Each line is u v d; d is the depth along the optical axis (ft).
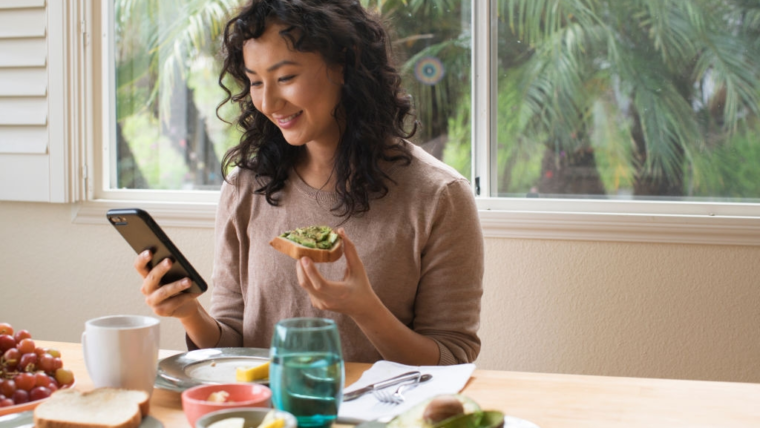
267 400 2.68
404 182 4.82
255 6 4.45
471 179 7.04
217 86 7.70
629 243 6.46
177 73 7.79
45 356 3.32
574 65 6.79
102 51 7.79
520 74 6.91
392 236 4.74
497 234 6.70
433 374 3.63
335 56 4.60
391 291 4.75
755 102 6.46
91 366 3.17
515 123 6.94
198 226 7.37
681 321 6.40
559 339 6.63
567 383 3.58
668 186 6.65
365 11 4.98
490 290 6.76
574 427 2.94
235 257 5.28
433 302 4.71
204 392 2.77
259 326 4.94
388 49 5.13
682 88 6.59
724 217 6.29
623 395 3.37
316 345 2.74
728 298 6.31
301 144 4.74
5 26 7.69
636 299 6.47
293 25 4.39
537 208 6.80
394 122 4.93
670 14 6.57
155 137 7.89
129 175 7.93
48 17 7.60
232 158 5.23
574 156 6.82
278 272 4.87
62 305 7.77
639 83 6.66
